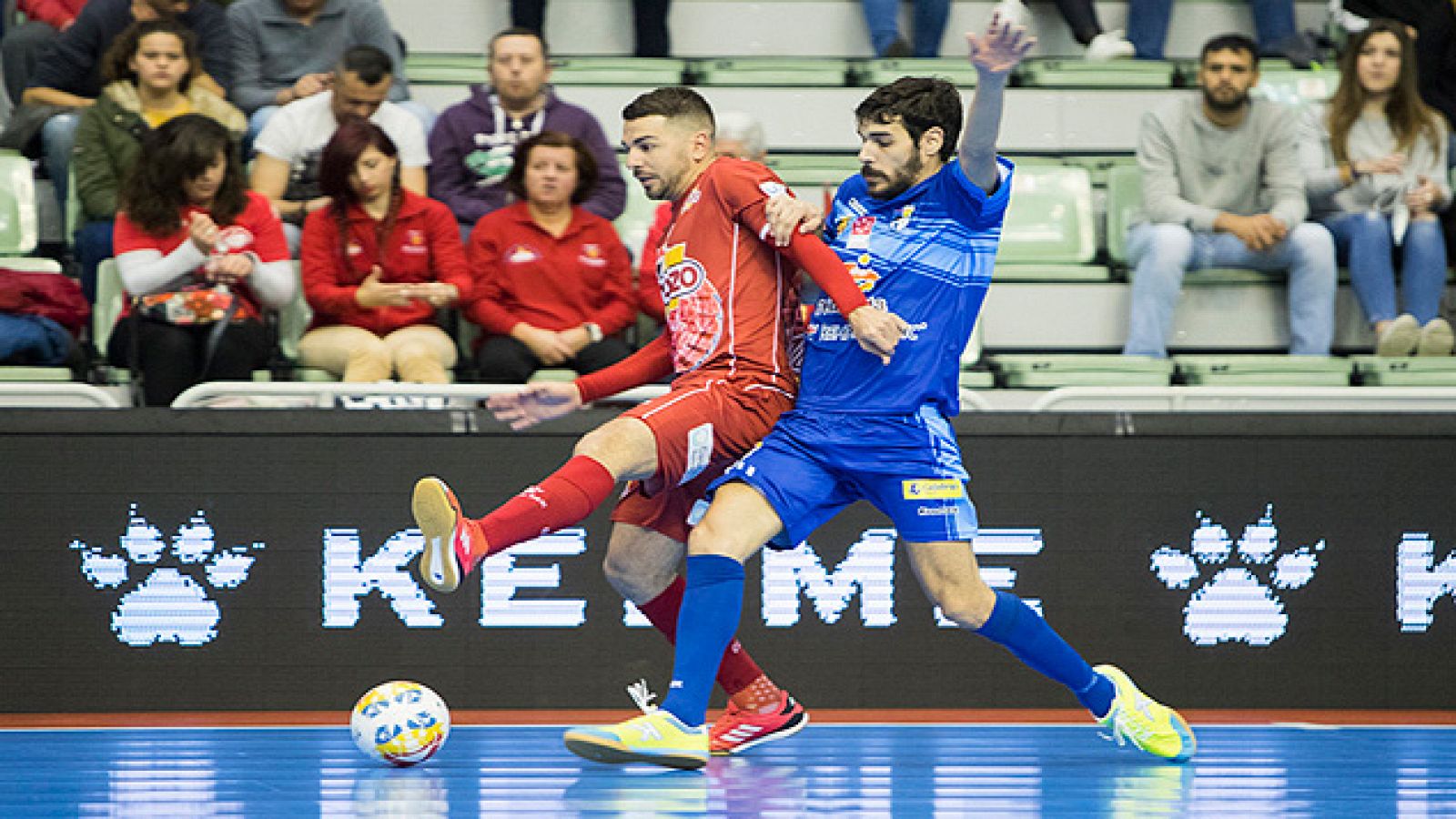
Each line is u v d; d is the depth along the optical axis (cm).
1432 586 1959
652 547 1536
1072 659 1505
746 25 3162
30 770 1455
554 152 2262
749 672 1584
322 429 1881
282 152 2503
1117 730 1524
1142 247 2511
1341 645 1950
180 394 2084
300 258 2319
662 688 1909
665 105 1451
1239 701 1941
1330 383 2378
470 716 1856
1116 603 1933
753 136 2323
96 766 1478
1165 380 2389
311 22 2727
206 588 1873
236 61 2722
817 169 2789
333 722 1806
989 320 2594
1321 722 1856
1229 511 1944
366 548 1886
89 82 2730
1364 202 2583
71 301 2227
